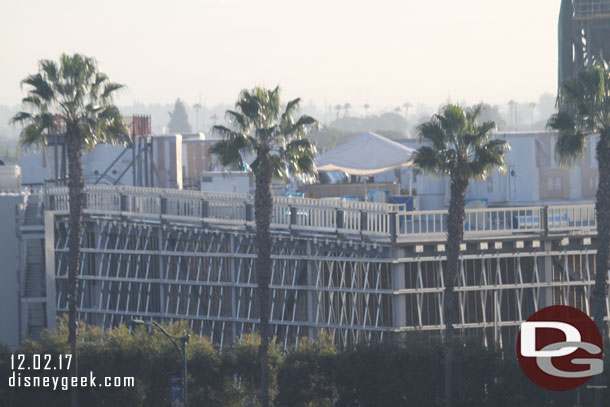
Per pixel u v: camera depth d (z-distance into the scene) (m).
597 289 164.62
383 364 179.00
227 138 177.88
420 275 197.50
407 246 195.25
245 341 194.75
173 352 190.75
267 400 179.00
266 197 176.38
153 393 192.00
